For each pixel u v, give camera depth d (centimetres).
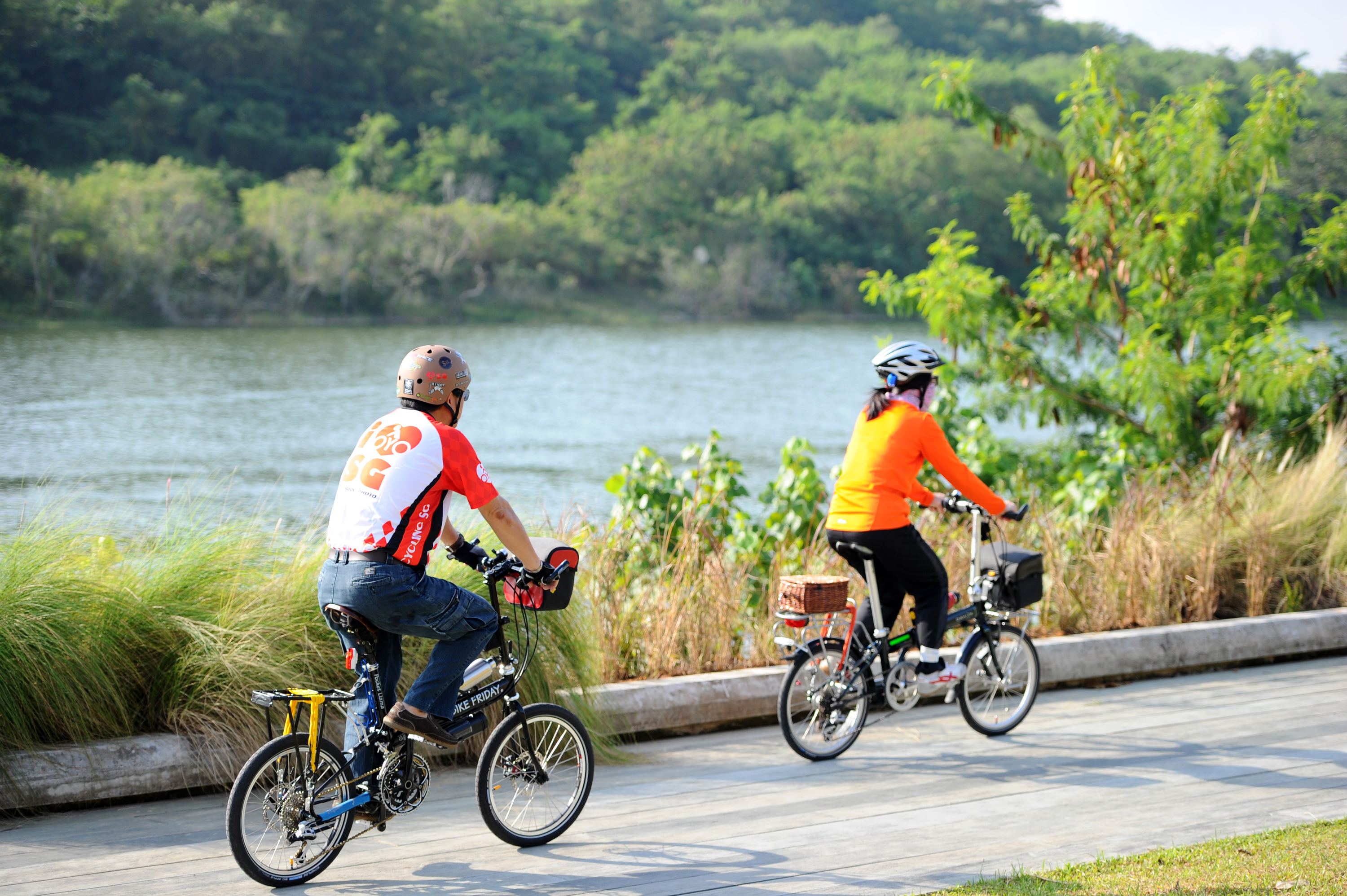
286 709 1530
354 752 1253
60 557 1548
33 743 1433
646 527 2362
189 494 1838
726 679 1881
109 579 1559
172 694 1516
